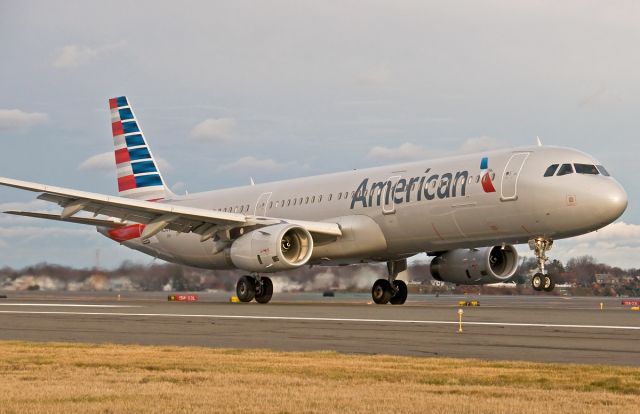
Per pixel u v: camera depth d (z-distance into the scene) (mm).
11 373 26734
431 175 73375
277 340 38531
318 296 111625
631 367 28250
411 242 75875
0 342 37375
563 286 134500
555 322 48594
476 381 25047
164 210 75438
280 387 23656
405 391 23031
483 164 70250
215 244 80688
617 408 20500
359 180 79562
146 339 39375
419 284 131250
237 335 41156
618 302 102000
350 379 25375
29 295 123625
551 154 67750
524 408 20438
